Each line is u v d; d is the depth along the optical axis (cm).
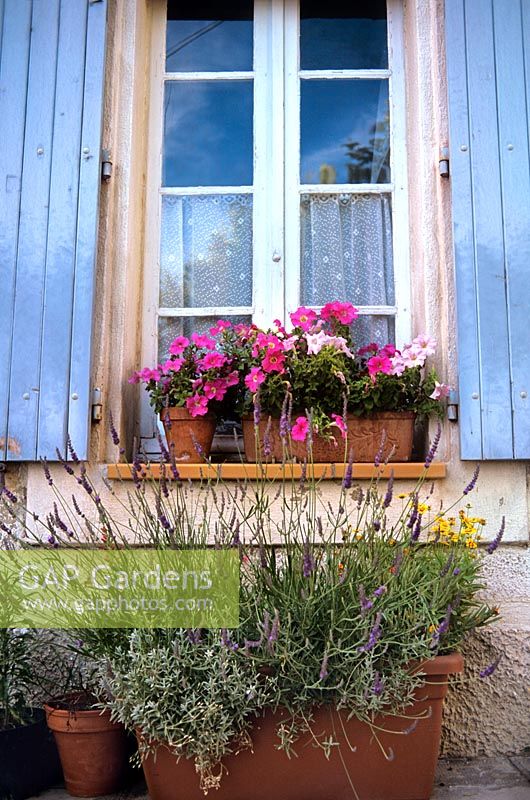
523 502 321
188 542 273
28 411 321
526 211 327
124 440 337
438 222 337
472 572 282
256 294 362
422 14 351
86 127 337
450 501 321
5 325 325
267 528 319
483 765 300
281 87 375
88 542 292
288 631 251
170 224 368
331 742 253
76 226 330
